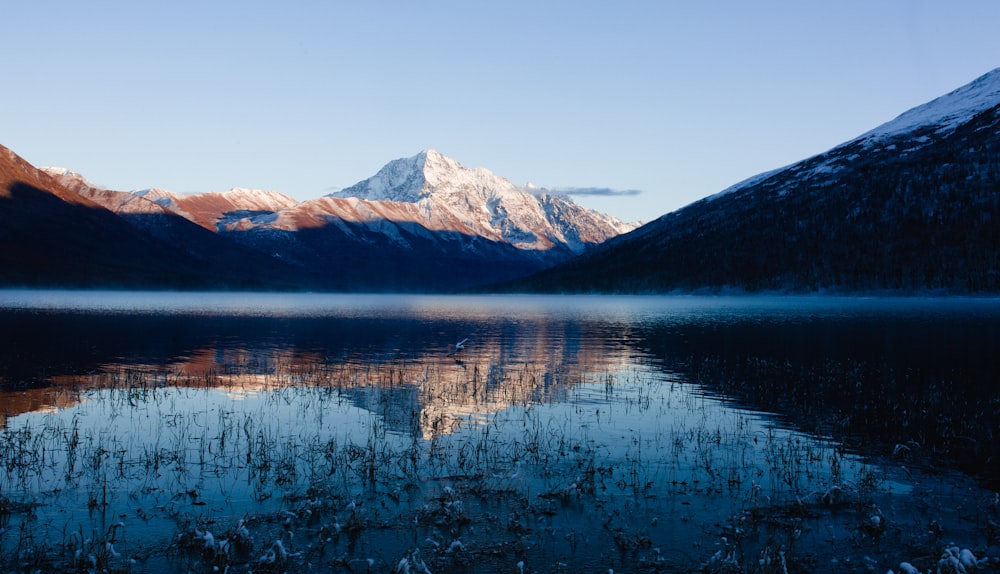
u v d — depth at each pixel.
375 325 77.50
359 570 13.16
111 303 120.38
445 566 13.35
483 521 15.61
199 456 20.22
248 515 15.73
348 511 16.03
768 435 23.25
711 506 16.66
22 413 25.75
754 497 16.94
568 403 28.62
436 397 29.78
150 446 21.33
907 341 53.47
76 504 16.36
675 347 51.00
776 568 13.17
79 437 22.28
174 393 30.27
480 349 50.16
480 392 31.11
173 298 162.75
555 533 14.99
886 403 28.39
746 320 82.31
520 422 25.06
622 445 21.97
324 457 20.28
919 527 15.36
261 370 37.78
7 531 14.70
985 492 17.62
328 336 61.19
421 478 18.44
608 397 29.95
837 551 14.17
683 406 28.05
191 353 45.56
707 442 22.34
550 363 41.75
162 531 14.87
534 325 78.31
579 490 17.45
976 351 46.31
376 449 21.17
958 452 21.19
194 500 16.75
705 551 14.17
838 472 18.80
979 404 28.08
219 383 33.09
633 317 93.62
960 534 14.99
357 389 31.72
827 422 25.16
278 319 86.88
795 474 18.97
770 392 31.03
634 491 17.59
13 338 52.56
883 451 21.31
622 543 14.44
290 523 15.34
